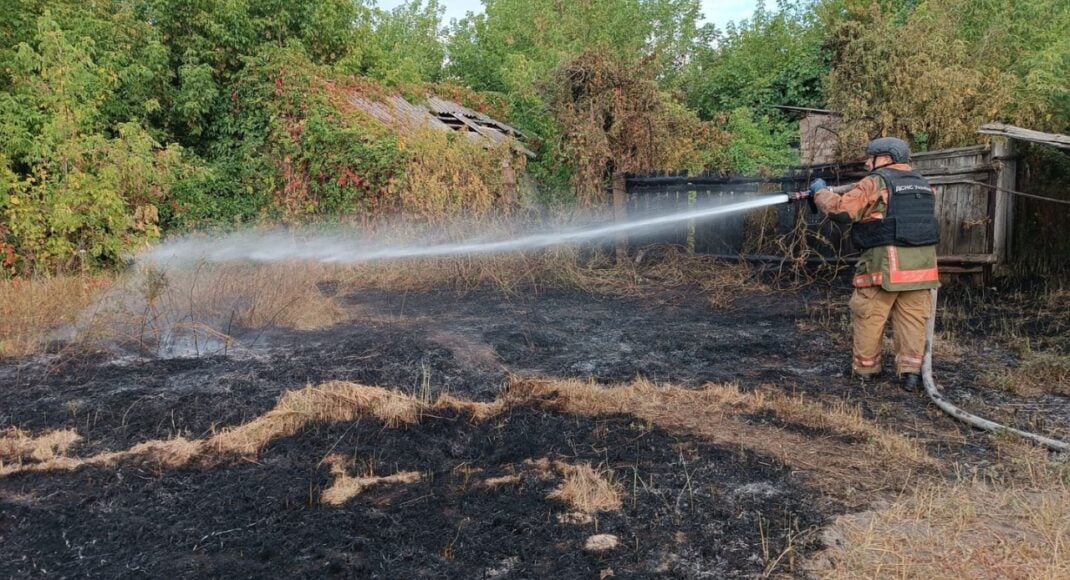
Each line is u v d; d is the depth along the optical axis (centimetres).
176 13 1313
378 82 1528
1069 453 374
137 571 281
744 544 297
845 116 1073
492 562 287
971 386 512
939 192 859
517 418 442
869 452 391
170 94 1295
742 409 462
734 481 356
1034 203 872
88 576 278
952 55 1015
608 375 549
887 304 511
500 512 327
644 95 1120
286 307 712
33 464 384
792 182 954
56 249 933
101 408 466
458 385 523
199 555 293
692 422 439
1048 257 878
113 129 1152
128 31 1258
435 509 331
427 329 686
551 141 1254
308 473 370
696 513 323
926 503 326
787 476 360
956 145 948
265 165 1277
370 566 283
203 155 1352
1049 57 895
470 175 1074
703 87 2434
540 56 2197
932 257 498
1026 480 353
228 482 361
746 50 2459
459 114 1719
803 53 2019
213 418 452
